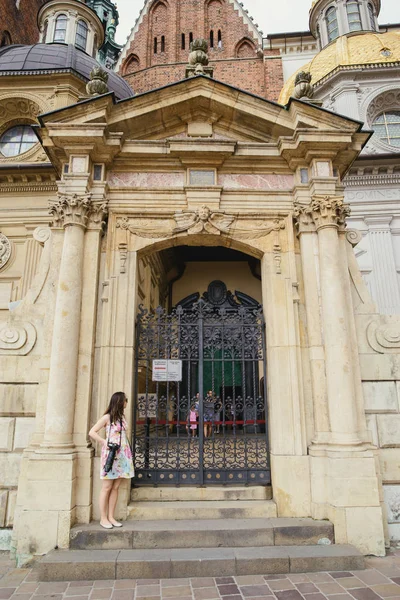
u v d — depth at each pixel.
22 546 5.66
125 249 7.27
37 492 5.84
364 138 7.47
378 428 6.71
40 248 12.52
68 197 7.07
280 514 6.29
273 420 6.74
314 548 5.62
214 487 6.70
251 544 5.72
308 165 7.61
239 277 17.05
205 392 12.47
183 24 26.70
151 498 6.58
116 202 7.42
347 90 17.44
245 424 7.09
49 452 6.00
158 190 7.49
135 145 7.50
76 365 6.58
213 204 7.48
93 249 7.11
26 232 12.77
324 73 18.30
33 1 25.03
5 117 15.06
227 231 7.38
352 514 5.89
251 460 7.82
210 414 8.26
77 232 6.99
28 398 6.66
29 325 6.95
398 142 17.03
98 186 7.35
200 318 7.42
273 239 7.44
